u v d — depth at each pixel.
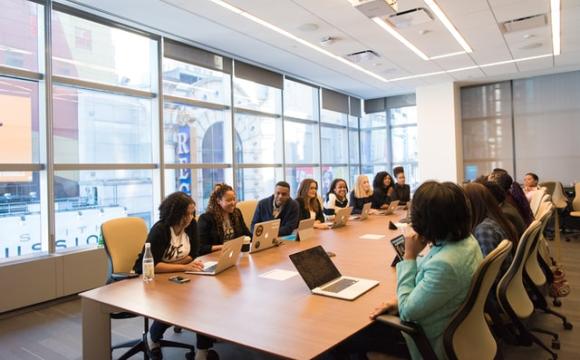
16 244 3.84
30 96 3.93
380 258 2.53
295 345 1.31
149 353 2.55
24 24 3.87
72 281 3.99
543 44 5.58
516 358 2.56
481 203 2.15
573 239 6.23
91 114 4.45
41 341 3.03
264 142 6.75
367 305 1.68
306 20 4.47
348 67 6.54
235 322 1.53
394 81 7.63
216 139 5.92
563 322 2.97
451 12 4.35
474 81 7.84
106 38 4.54
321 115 8.09
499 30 4.95
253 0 3.92
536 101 7.67
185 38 5.01
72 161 4.26
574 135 7.38
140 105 4.97
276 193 3.91
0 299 3.48
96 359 1.99
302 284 2.02
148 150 5.05
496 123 8.03
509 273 2.09
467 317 1.41
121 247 2.76
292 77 7.16
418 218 1.44
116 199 4.68
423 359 1.42
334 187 5.25
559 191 6.55
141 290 1.99
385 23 4.61
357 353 1.76
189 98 5.39
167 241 2.54
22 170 3.83
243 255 2.76
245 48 5.45
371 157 9.34
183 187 5.39
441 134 7.90
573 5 4.22
